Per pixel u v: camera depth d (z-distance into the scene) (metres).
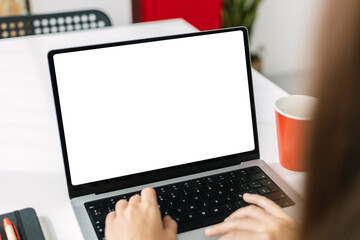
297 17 2.36
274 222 0.62
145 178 0.78
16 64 1.23
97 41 1.36
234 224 0.63
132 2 2.51
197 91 0.82
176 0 2.47
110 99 0.78
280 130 0.83
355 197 0.21
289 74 2.52
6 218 0.68
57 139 0.95
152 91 0.80
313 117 0.22
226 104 0.84
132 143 0.78
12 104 1.07
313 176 0.22
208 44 0.83
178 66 0.81
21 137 0.95
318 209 0.22
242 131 0.85
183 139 0.81
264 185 0.78
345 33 0.19
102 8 2.48
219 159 0.83
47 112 1.05
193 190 0.76
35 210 0.74
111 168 0.77
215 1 2.55
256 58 2.69
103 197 0.75
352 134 0.20
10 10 2.24
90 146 0.76
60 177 0.83
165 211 0.71
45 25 1.52
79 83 0.76
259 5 2.62
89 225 0.69
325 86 0.20
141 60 0.79
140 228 0.63
